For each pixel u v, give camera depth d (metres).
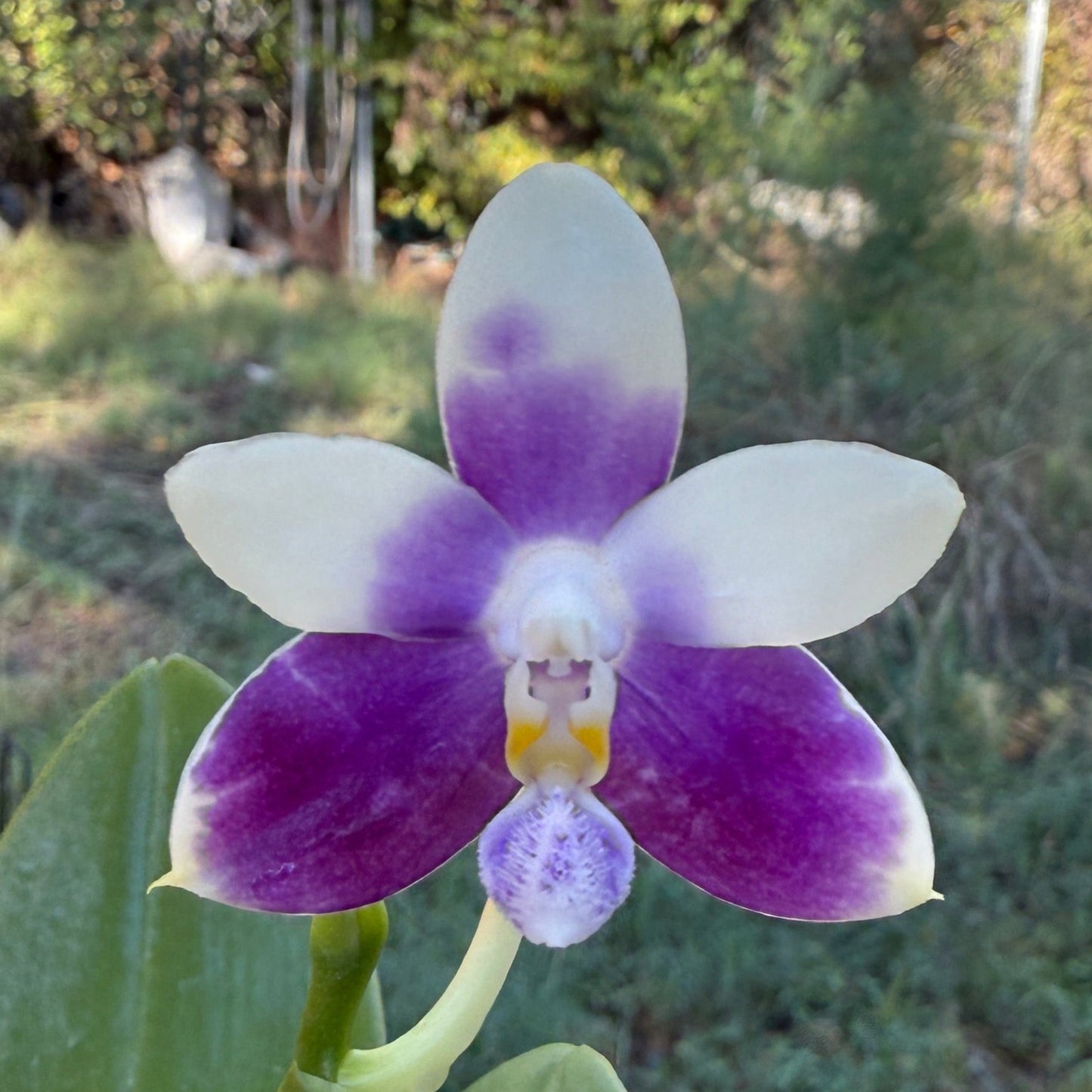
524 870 0.08
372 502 0.08
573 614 0.08
